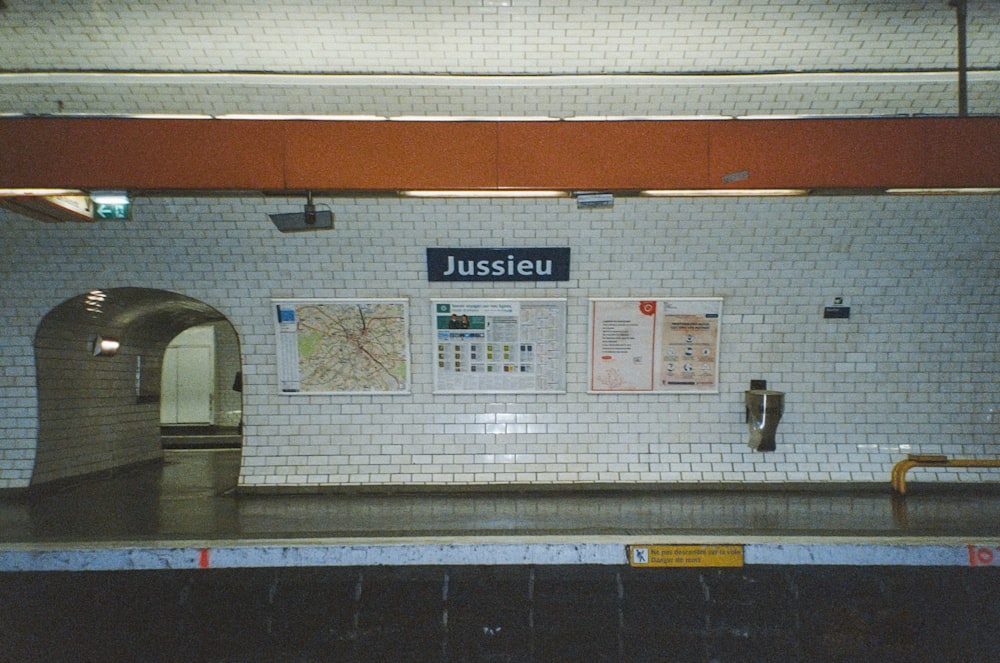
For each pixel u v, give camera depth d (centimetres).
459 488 782
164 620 571
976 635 564
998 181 578
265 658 566
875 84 652
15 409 799
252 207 738
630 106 670
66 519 666
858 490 779
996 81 654
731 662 562
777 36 611
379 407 792
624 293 778
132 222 748
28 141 578
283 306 781
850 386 788
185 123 586
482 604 573
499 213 744
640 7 584
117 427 1020
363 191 602
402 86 648
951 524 617
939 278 771
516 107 669
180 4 577
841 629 566
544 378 787
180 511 698
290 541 576
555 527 609
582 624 570
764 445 756
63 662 563
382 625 571
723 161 593
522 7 583
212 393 1623
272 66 633
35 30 598
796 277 773
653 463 787
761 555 566
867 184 587
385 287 779
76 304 816
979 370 789
